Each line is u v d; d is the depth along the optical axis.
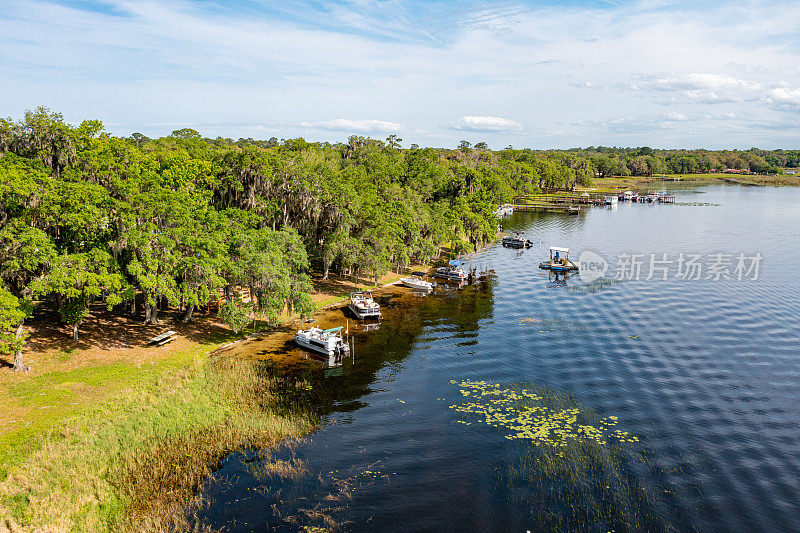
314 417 36.25
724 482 29.16
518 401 38.84
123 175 55.66
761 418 36.19
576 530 25.38
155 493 27.58
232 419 35.25
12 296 37.53
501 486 28.81
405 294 70.75
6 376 39.19
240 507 26.94
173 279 48.81
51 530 24.06
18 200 40.97
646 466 30.61
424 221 84.12
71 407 35.22
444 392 40.53
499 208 160.62
